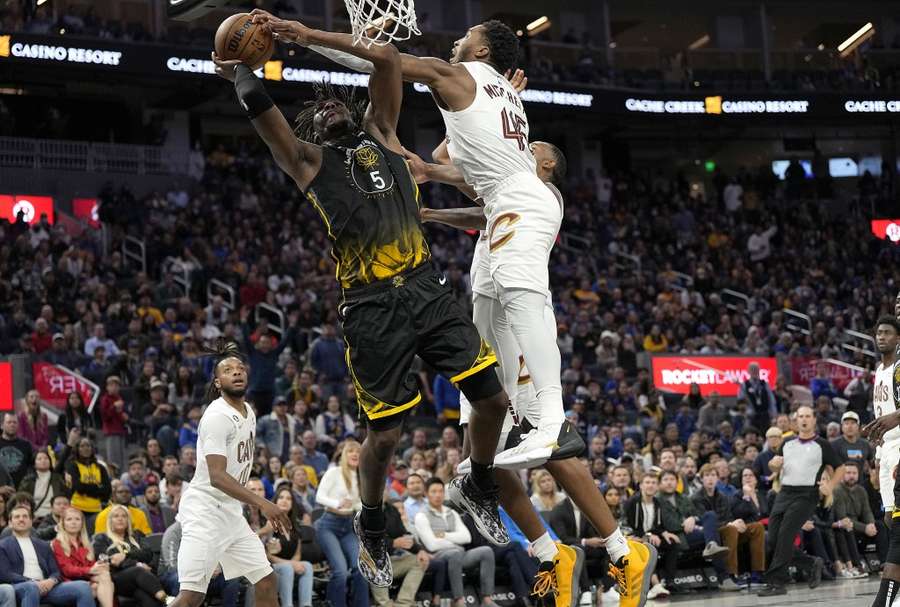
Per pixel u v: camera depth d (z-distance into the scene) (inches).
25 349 682.2
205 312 784.3
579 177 1374.3
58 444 538.9
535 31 1453.0
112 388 589.6
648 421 695.7
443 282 193.8
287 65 1027.3
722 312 1019.3
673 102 1282.0
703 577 519.2
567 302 963.3
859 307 1160.2
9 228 890.7
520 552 471.2
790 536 499.5
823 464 498.0
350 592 438.3
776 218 1330.0
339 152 191.9
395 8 193.8
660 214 1293.1
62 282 797.2
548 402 189.6
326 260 964.0
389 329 188.5
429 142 1299.2
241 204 1068.5
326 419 603.5
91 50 995.3
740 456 613.3
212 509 304.8
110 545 410.3
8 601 373.1
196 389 656.4
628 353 832.9
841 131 1472.7
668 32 1544.0
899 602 275.0
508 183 196.1
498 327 219.3
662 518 509.4
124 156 1119.6
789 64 1425.9
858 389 799.1
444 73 195.9
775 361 832.9
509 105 199.8
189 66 1038.4
